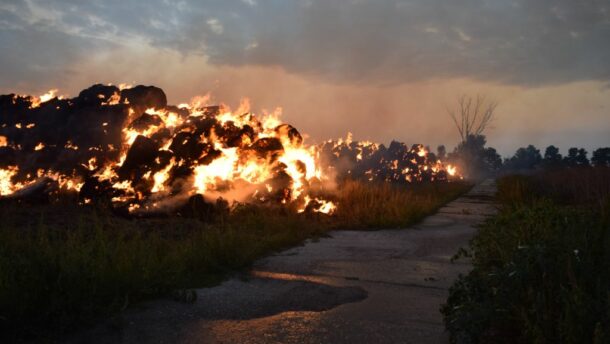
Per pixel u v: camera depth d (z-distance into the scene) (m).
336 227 12.42
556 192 18.56
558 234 4.62
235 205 12.93
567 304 3.40
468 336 3.90
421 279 7.25
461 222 14.01
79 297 5.21
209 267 7.42
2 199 12.34
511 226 5.57
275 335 4.89
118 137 15.20
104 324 5.01
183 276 6.82
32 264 5.29
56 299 4.96
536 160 102.44
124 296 5.72
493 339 3.95
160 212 12.17
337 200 15.40
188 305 5.74
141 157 13.45
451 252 9.38
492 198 23.94
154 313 5.41
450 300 4.44
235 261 7.68
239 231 9.66
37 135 15.46
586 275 3.86
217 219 11.78
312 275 7.41
